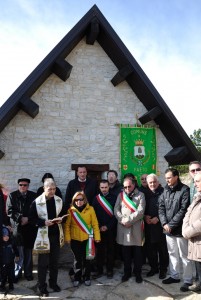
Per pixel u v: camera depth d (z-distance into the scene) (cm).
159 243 469
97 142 645
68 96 634
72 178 618
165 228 433
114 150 655
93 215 462
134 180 477
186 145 658
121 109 671
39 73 555
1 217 420
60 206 432
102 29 624
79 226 450
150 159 679
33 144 602
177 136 665
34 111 563
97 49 668
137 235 460
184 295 411
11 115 572
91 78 656
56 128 620
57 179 609
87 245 448
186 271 424
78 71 648
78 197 454
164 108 641
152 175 487
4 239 420
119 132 662
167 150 700
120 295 420
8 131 588
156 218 469
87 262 456
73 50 649
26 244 471
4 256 422
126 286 448
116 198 504
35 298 411
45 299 407
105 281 470
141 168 668
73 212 455
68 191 536
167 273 490
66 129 626
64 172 615
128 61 625
